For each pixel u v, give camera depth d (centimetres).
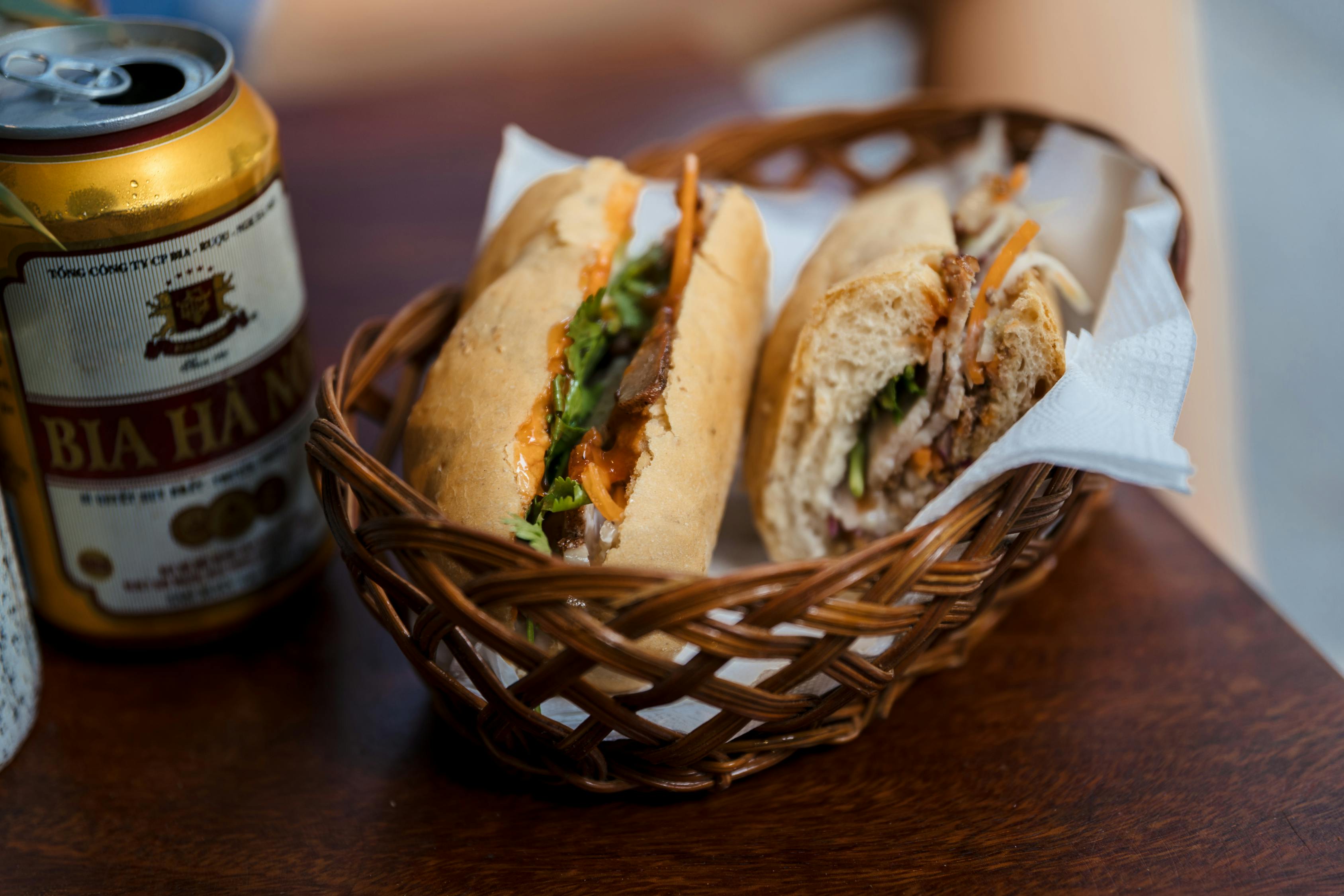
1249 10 107
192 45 42
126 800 41
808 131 52
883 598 38
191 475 42
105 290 39
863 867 39
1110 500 48
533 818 40
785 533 46
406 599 38
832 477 45
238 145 40
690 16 88
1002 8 78
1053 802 40
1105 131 51
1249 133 95
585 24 86
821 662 37
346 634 45
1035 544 42
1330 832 39
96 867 39
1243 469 82
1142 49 74
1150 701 42
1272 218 90
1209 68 100
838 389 44
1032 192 51
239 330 41
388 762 42
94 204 39
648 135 61
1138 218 45
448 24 85
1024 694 43
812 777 41
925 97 58
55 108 39
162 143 39
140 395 40
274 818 40
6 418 41
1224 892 38
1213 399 74
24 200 38
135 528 42
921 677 43
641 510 41
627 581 36
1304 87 98
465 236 57
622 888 39
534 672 37
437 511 37
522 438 42
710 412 44
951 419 44
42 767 41
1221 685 43
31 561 43
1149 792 40
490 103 65
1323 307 87
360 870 39
